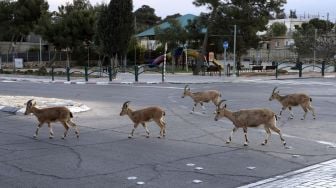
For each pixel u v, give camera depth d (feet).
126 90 96.07
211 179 30.09
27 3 215.31
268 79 135.13
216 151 38.45
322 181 29.94
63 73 150.71
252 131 47.73
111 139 43.57
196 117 57.98
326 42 216.74
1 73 158.61
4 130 48.03
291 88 103.71
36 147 39.83
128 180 29.73
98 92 91.30
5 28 223.51
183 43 188.96
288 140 43.34
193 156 36.55
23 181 29.45
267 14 169.99
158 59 187.52
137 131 47.65
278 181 29.86
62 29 191.83
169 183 29.12
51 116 43.68
